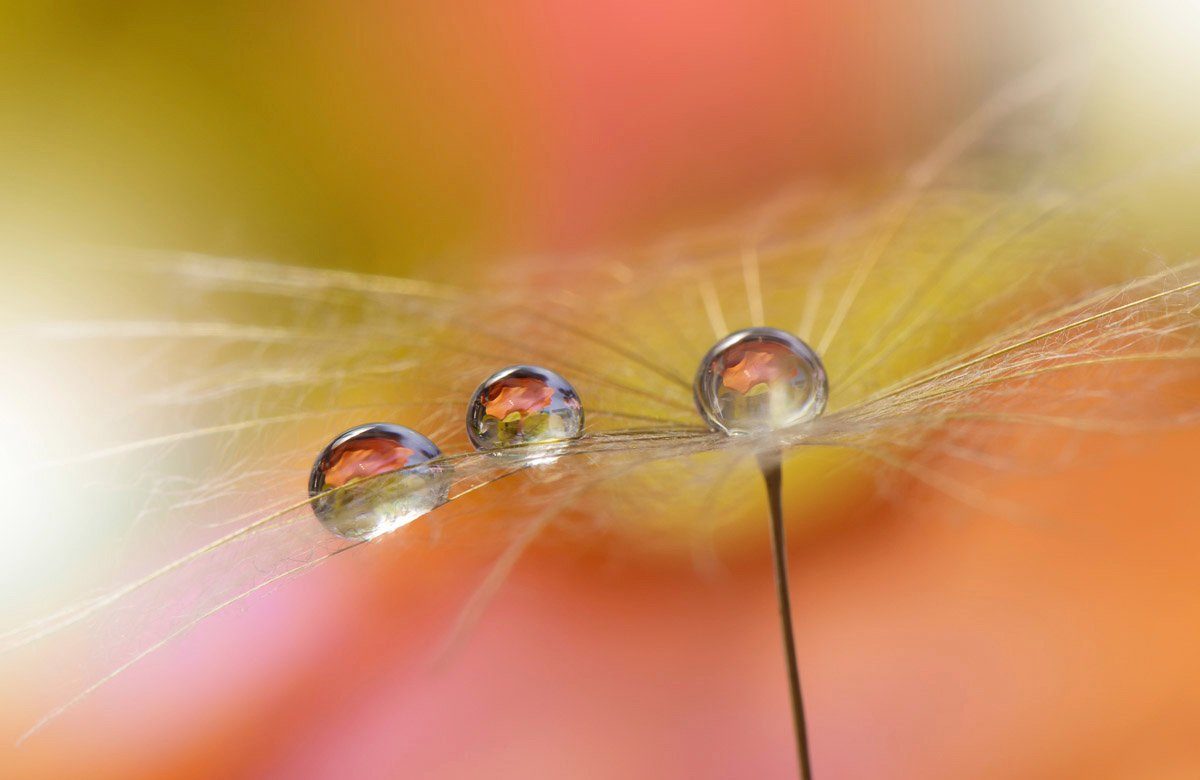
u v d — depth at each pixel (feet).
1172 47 0.28
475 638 0.26
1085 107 0.28
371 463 0.22
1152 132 0.28
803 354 0.22
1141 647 0.25
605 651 0.26
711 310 0.26
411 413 0.24
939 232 0.27
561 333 0.26
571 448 0.22
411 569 0.26
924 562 0.26
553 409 0.22
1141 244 0.25
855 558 0.27
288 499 0.23
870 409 0.22
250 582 0.21
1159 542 0.26
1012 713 0.25
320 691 0.26
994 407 0.23
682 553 0.27
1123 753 0.24
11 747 0.25
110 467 0.24
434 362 0.25
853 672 0.25
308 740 0.25
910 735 0.25
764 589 0.27
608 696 0.26
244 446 0.24
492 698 0.26
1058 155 0.28
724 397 0.22
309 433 0.24
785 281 0.27
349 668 0.26
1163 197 0.26
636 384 0.24
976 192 0.27
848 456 0.27
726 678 0.26
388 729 0.25
